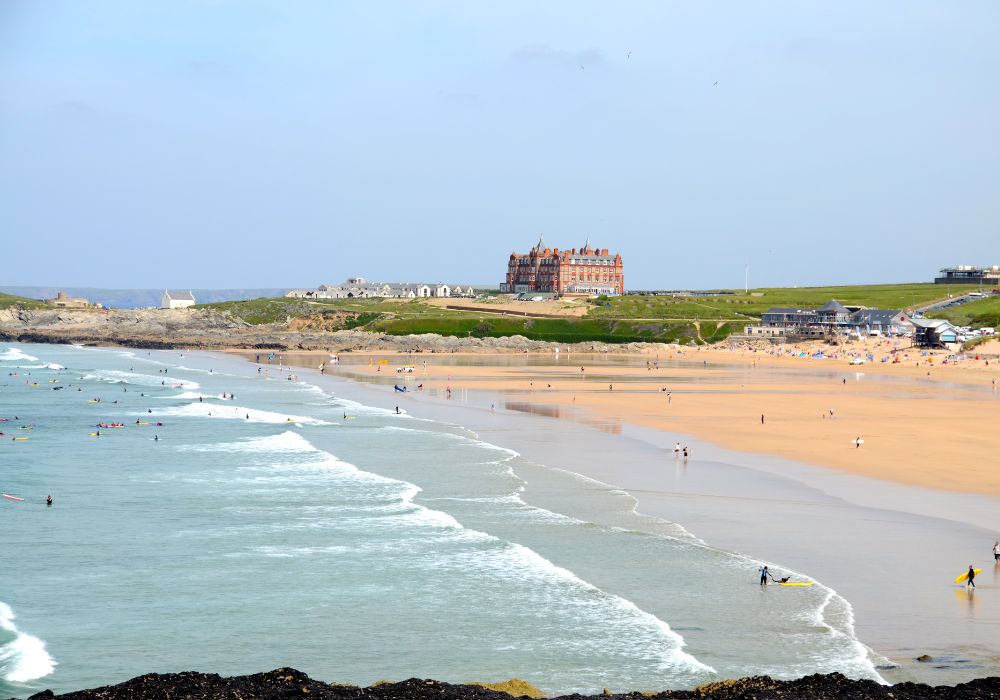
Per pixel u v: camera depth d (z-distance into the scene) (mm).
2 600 38438
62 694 28656
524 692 28609
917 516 52094
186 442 80688
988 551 44875
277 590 39750
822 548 45406
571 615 36656
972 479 63188
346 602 38281
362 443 79688
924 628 34656
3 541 47031
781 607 37062
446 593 39312
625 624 35625
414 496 57719
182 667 32219
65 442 80750
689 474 64938
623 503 55531
